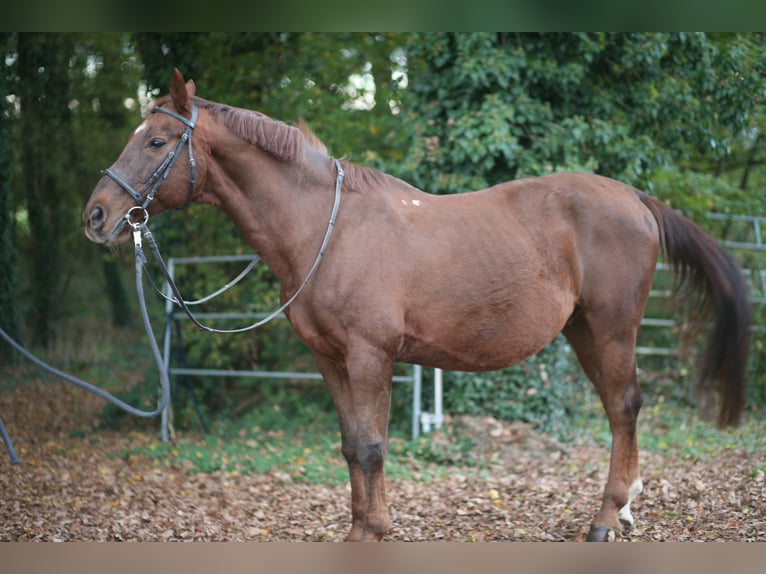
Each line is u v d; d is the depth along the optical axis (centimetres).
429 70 677
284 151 364
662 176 792
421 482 532
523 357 383
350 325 346
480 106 644
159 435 675
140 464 582
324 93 771
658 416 708
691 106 678
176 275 725
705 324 414
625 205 396
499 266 366
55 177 1113
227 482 537
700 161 944
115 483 520
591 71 679
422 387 655
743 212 873
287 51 793
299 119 392
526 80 641
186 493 504
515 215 384
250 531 424
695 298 440
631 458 399
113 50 1056
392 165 669
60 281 1224
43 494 481
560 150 642
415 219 366
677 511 422
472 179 631
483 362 379
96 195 339
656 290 792
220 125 362
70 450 613
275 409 714
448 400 647
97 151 1124
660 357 834
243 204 366
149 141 347
